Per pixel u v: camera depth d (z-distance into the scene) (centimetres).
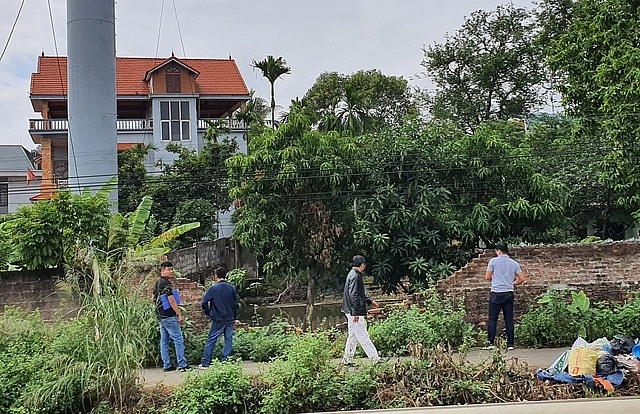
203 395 839
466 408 766
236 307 1109
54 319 1162
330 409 840
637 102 1467
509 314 1175
